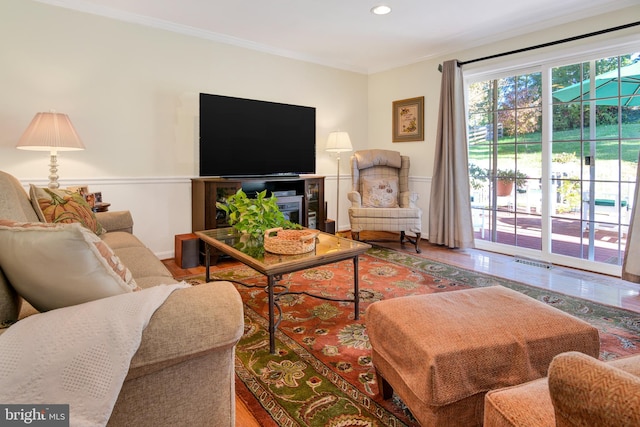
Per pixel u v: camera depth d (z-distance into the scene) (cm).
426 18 341
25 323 80
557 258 353
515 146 381
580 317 231
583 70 328
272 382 165
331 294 273
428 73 451
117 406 89
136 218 352
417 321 129
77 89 314
